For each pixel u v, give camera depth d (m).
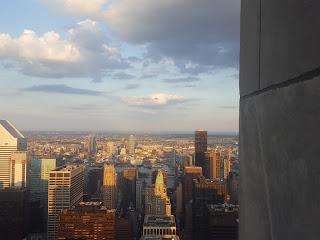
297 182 0.51
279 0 0.60
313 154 0.46
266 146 0.66
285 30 0.57
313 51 0.47
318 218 0.45
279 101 0.59
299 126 0.51
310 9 0.48
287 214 0.55
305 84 0.49
